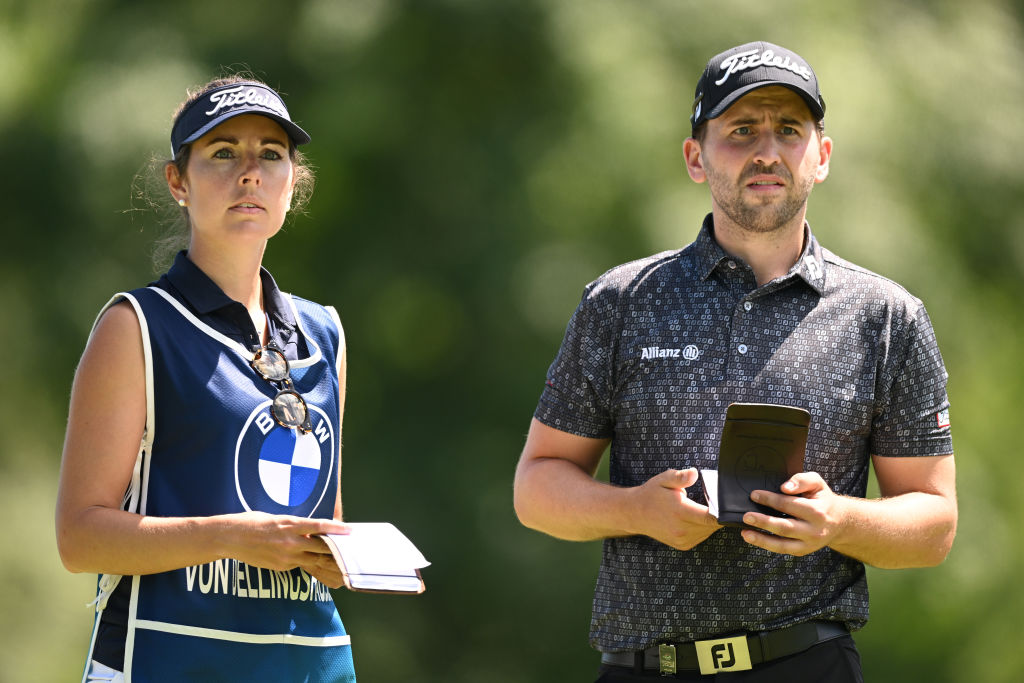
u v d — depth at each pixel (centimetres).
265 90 1198
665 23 4088
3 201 4066
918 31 4394
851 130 4019
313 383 1205
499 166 4141
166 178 1226
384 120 4122
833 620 1177
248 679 1118
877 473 1238
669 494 1110
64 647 3878
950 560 3972
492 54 4134
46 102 4081
